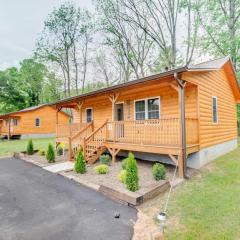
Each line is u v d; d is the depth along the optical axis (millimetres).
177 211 4930
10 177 8477
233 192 5965
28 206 5438
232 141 13836
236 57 18078
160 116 10414
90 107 15289
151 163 9852
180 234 3973
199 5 18672
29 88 39375
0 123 33000
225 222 4371
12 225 4445
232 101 14500
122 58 24781
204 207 5082
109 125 11203
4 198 6051
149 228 4223
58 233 4098
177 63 21391
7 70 41688
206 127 9688
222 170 8250
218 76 11703
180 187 6547
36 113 28547
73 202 5648
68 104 15258
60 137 14031
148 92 10930
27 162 11656
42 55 28797
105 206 5352
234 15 18234
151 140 8922
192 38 20047
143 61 23375
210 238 3822
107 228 4262
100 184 7016
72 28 27422
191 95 9211
